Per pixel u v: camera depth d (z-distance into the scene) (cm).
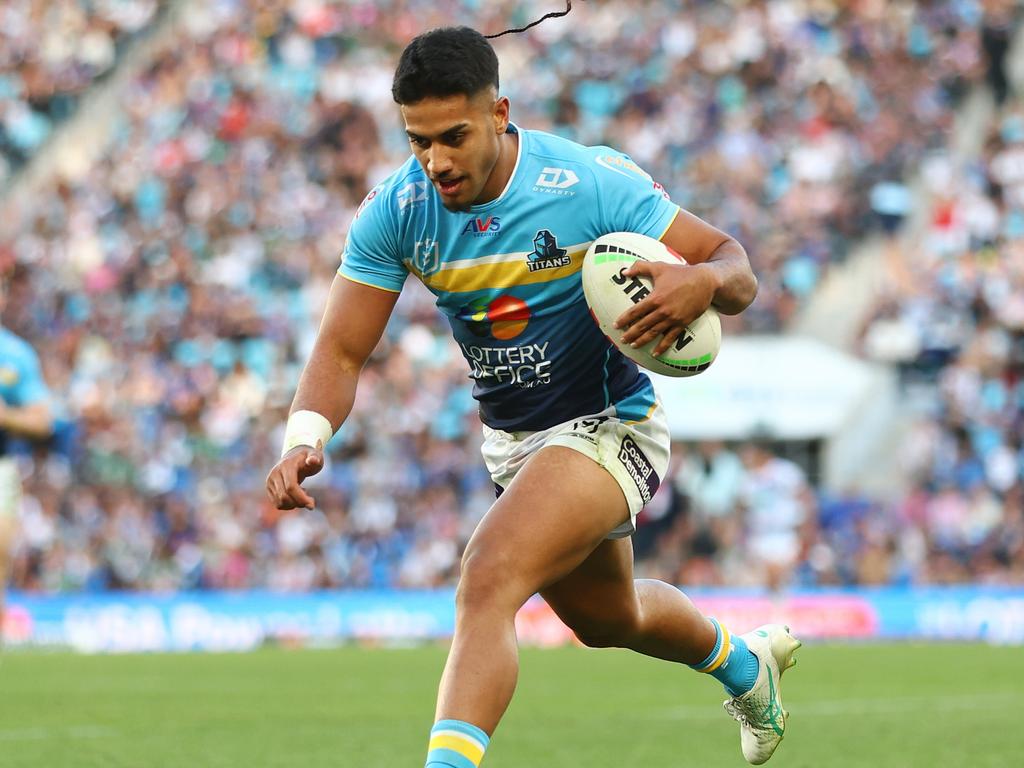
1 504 2855
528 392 1559
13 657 5238
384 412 6881
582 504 1441
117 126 8825
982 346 6981
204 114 8588
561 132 8206
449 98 1348
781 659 1847
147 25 9225
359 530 6544
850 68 8250
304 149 8325
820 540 6253
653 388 1619
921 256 7431
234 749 2530
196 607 5831
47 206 8500
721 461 6438
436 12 8888
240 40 8900
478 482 6725
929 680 3978
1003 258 7369
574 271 1490
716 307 1464
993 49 8319
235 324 7481
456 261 1491
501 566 1383
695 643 1734
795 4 8512
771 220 7581
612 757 2384
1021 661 4631
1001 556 6278
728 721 2977
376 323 1535
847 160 7812
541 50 8544
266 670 4506
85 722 3019
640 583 1694
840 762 2300
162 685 3972
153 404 7219
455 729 1293
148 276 7850
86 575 6588
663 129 8050
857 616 5778
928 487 6456
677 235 1498
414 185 1485
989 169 7731
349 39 8812
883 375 6625
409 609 5897
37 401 2891
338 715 3158
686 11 8550
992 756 2372
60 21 9294
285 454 1456
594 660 4894
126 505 6725
